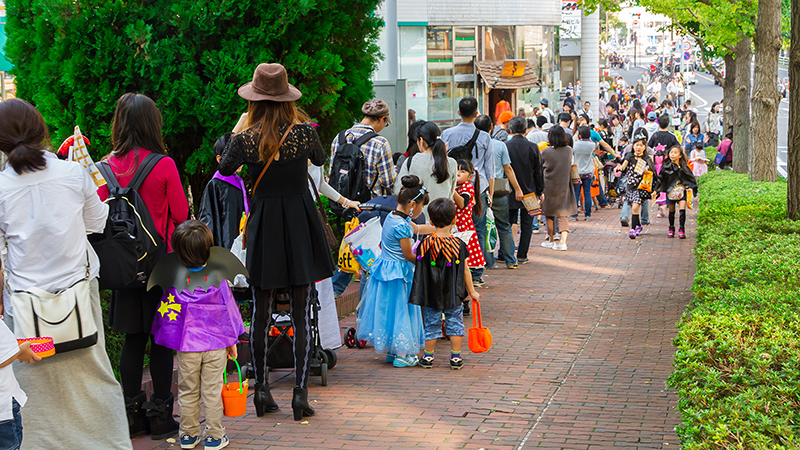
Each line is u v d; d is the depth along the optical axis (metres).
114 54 7.17
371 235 6.41
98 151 7.38
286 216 4.76
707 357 3.79
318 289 6.06
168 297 4.41
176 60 7.42
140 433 4.74
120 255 4.18
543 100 21.12
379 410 5.15
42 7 7.05
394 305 6.18
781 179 13.86
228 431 4.78
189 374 4.40
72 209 3.90
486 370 6.05
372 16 8.77
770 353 3.71
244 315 6.90
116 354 5.44
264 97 4.55
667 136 14.87
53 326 3.81
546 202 11.73
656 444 4.42
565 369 6.02
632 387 5.52
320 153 4.89
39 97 7.29
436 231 6.04
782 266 5.73
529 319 7.68
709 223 9.17
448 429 4.78
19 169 3.79
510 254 10.40
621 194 15.91
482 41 24.09
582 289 9.09
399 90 11.57
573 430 4.70
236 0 7.33
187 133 7.79
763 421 2.96
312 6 7.52
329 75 7.98
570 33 35.34
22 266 3.83
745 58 17.27
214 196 5.48
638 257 11.17
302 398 4.93
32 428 3.93
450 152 8.32
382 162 7.01
